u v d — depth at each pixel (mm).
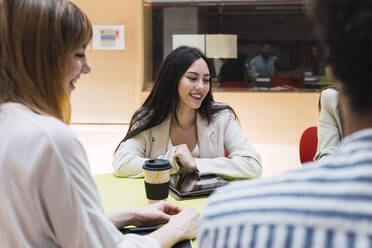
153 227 1126
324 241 304
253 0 5398
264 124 5004
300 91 5078
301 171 357
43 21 745
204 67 1896
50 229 729
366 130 333
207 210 381
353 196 306
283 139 4996
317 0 342
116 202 1411
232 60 5137
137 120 1942
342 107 359
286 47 5371
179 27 5281
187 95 1879
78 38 789
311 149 2111
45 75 764
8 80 759
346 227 300
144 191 1537
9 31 744
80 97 4891
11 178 691
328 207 312
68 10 776
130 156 1786
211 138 1994
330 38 334
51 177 696
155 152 1949
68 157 710
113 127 4891
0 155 696
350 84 333
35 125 710
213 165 1709
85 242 720
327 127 1790
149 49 5203
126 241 826
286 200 335
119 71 4828
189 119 2004
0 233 706
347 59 325
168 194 1364
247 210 349
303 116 4969
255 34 5461
